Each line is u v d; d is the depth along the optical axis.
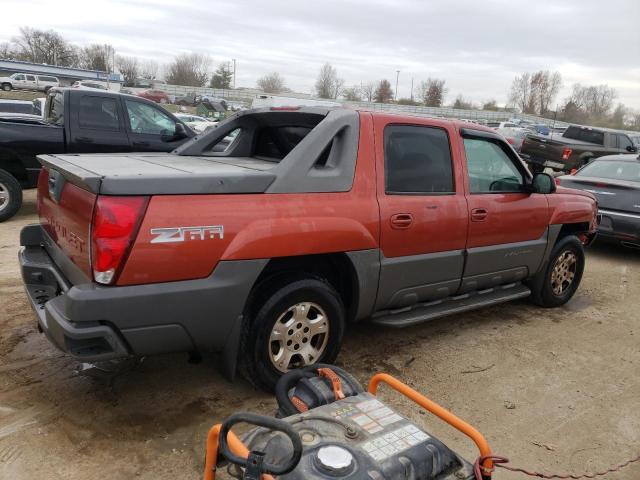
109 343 2.86
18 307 4.80
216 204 3.09
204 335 3.15
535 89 89.06
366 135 3.81
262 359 3.41
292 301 3.45
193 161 4.00
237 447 1.88
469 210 4.43
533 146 17.52
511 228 4.87
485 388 4.01
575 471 3.13
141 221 2.83
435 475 2.05
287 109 4.20
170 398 3.53
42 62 102.31
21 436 3.03
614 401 3.96
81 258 2.97
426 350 4.58
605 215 8.24
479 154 4.66
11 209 8.03
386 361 4.31
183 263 2.97
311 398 2.41
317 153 3.55
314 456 1.96
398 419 2.23
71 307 2.74
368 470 1.91
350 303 3.93
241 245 3.13
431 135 4.28
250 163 4.02
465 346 4.73
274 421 1.77
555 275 5.74
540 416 3.68
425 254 4.18
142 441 3.07
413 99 88.00
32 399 3.40
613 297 6.54
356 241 3.66
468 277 4.60
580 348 4.87
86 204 2.88
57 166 3.29
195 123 26.53
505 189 4.89
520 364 4.45
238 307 3.20
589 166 9.53
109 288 2.80
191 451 3.02
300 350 3.59
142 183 2.85
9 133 7.76
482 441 2.11
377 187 3.82
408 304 4.24
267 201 3.29
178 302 2.97
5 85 55.59
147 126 8.80
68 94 8.17
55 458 2.88
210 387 3.70
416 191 4.12
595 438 3.47
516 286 5.39
